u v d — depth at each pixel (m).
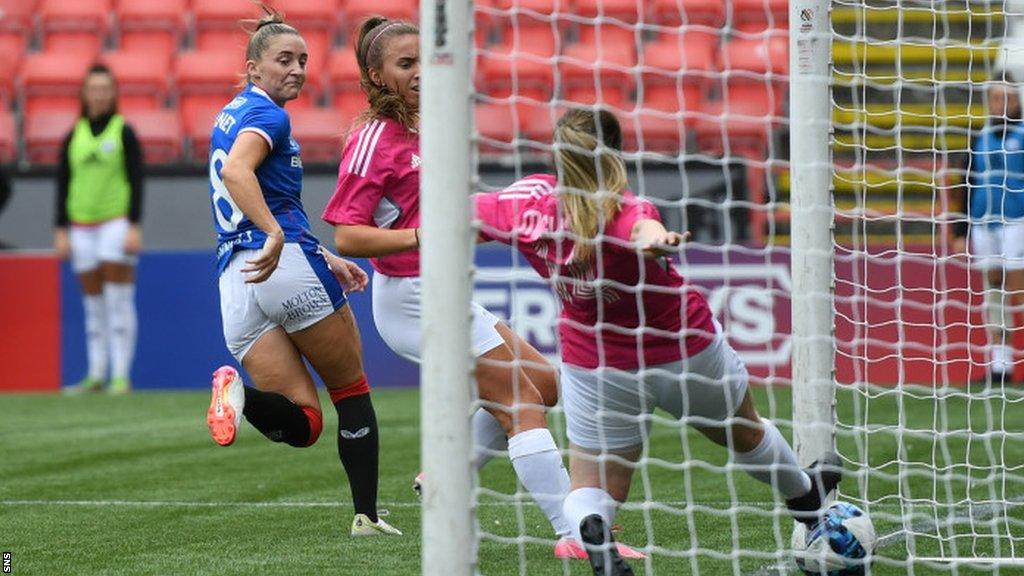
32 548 18.44
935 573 16.45
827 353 17.41
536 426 17.41
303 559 17.44
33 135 48.09
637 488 22.98
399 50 17.80
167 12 52.62
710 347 14.98
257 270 17.81
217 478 25.06
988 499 21.70
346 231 17.41
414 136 17.98
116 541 18.91
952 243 39.00
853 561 15.61
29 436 31.23
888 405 35.19
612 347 14.88
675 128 46.25
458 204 12.51
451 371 12.52
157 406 37.03
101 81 39.97
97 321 41.03
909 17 47.19
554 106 15.16
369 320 41.00
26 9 52.94
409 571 16.59
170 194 43.81
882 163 44.62
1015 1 23.44
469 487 12.61
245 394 18.14
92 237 40.34
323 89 50.53
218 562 17.31
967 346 21.23
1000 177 35.16
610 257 14.47
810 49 17.39
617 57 48.69
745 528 19.25
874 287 38.75
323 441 30.19
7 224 44.25
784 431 31.14
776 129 46.28
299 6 52.28
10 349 41.69
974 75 46.59
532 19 50.97
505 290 40.06
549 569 16.66
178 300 41.38
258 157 18.06
